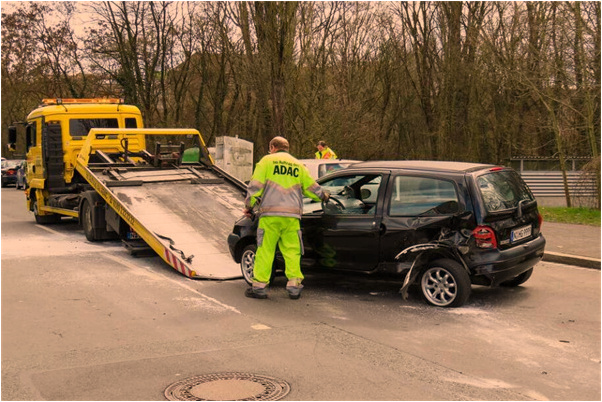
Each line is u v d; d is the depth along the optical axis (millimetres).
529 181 24734
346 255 8289
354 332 6672
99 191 12336
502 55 24703
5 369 5562
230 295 8445
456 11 29266
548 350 6074
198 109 38438
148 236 10383
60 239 13828
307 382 5176
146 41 37375
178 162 13727
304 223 8609
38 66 40094
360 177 8391
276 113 26391
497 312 7523
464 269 7625
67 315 7426
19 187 34750
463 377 5309
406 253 7871
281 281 9430
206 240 10664
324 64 29781
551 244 11820
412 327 6879
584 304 7914
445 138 30891
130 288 8859
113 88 38406
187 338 6473
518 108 29328
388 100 34906
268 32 25875
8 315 7441
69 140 15188
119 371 5477
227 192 12742
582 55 18016
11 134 17219
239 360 5746
